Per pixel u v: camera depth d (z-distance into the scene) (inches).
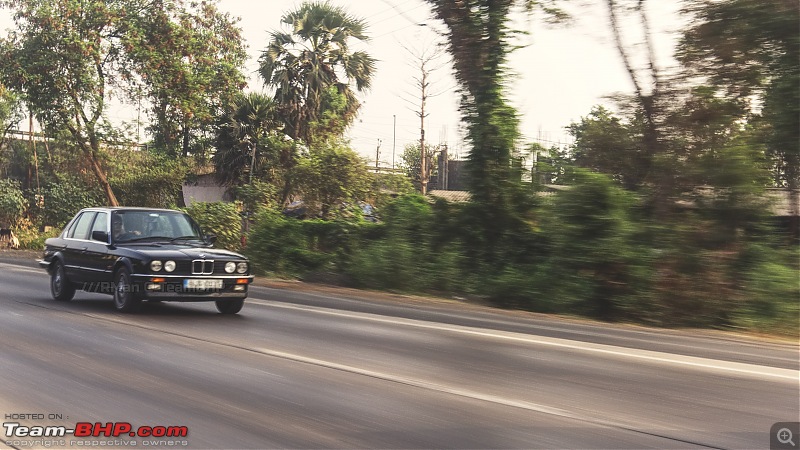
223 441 193.5
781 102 588.7
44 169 2079.2
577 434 204.8
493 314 557.9
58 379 265.7
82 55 1289.4
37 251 1406.3
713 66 621.9
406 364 308.2
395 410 227.8
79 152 1400.1
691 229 600.4
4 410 223.3
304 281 847.1
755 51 601.0
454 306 622.5
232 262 475.2
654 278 586.6
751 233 613.6
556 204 650.8
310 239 885.2
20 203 1641.2
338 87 1552.7
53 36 1282.0
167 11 1382.9
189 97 1370.6
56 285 538.9
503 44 753.6
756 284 563.2
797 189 625.6
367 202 1055.6
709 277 575.2
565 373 294.4
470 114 766.5
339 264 845.2
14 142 2054.6
